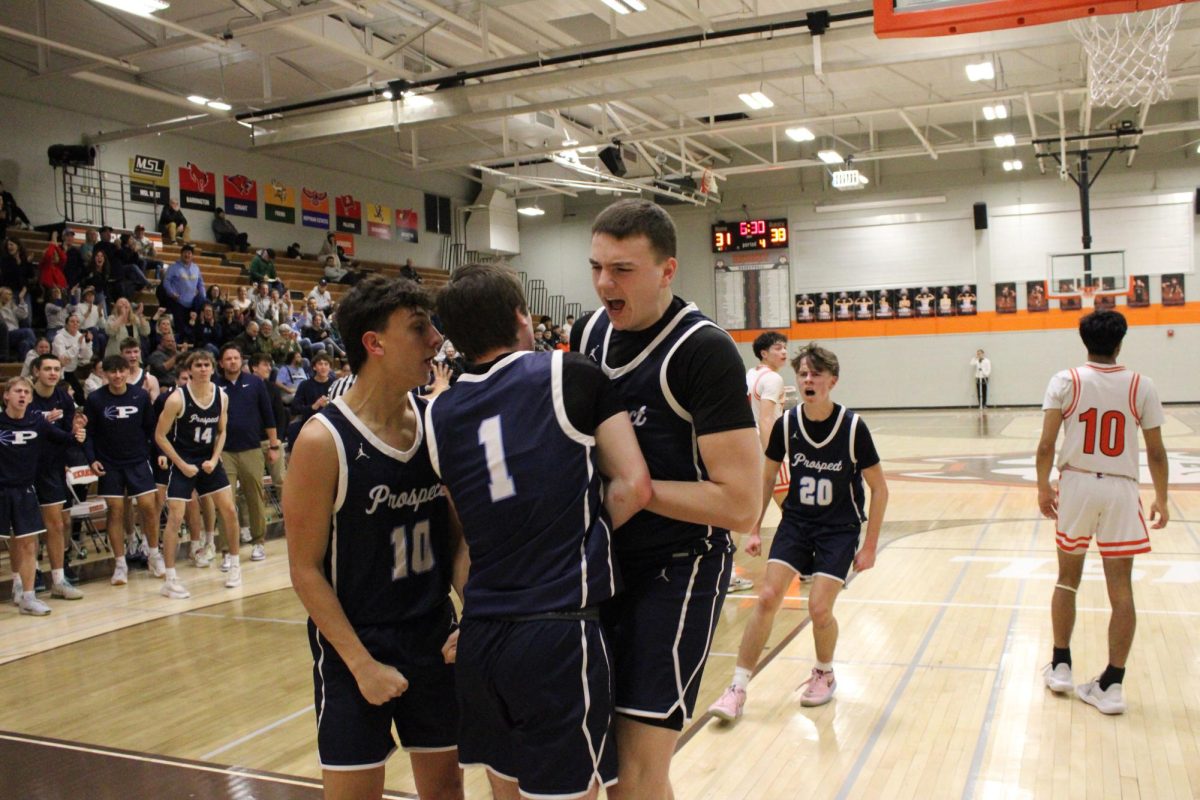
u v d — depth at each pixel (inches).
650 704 80.4
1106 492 154.9
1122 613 154.4
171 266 518.0
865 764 139.0
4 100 552.7
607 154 632.4
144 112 635.5
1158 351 839.7
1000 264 882.1
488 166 897.5
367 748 87.7
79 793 142.0
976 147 711.1
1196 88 764.0
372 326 86.8
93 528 377.7
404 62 594.6
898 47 433.1
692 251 974.4
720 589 85.9
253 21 422.9
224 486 292.7
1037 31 406.3
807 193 936.3
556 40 564.7
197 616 258.2
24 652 228.1
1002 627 210.5
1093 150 805.9
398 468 89.1
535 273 1017.5
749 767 139.5
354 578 89.1
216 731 168.6
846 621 221.9
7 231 510.3
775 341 230.5
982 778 132.9
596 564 75.7
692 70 631.2
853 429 158.4
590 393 78.1
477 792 136.6
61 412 278.2
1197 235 823.1
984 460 529.3
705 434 79.9
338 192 795.4
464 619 78.7
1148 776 131.4
